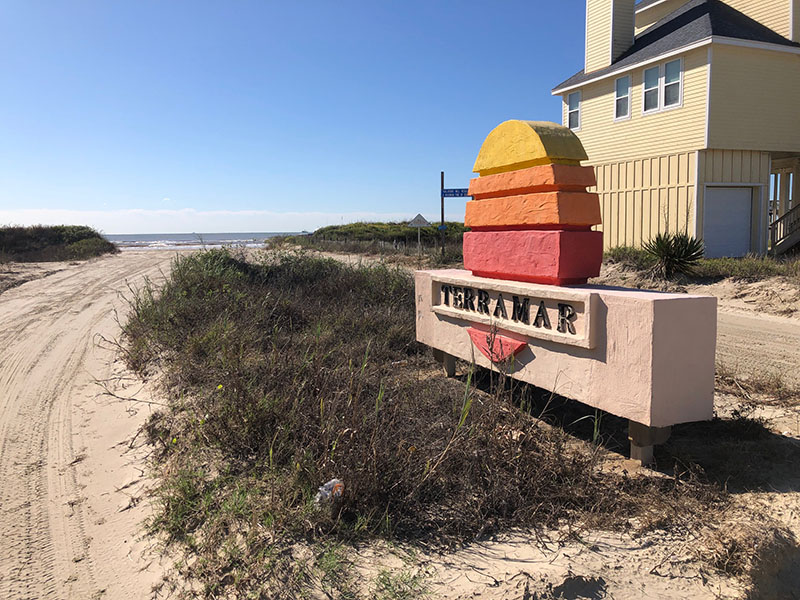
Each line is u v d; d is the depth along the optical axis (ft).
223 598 10.55
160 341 28.07
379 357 25.89
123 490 15.67
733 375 23.57
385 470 13.55
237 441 16.22
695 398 14.15
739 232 61.67
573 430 17.92
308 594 10.46
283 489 13.69
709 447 16.02
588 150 72.69
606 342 14.75
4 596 11.39
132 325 32.55
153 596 11.05
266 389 19.26
